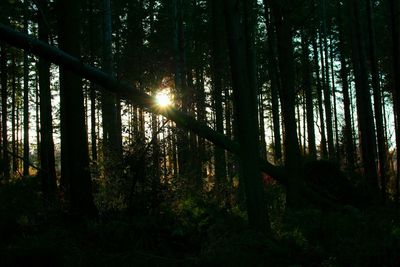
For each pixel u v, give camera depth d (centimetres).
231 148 884
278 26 873
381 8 2700
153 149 986
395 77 1133
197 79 2655
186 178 1128
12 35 735
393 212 1111
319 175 1368
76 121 1012
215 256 630
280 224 841
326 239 787
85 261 641
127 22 2442
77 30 1007
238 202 1249
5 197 1242
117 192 974
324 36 2919
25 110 2730
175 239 775
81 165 1001
